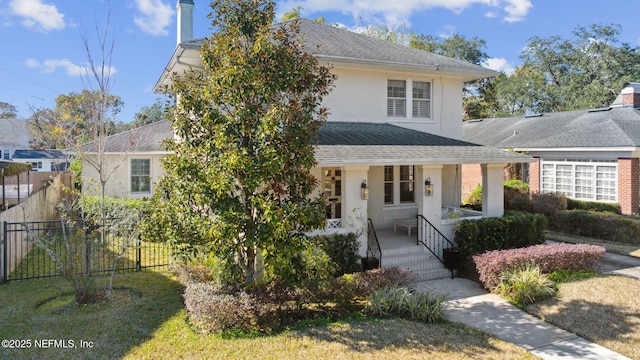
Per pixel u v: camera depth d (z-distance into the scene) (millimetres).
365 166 11680
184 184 7633
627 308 8750
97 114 11211
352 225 11508
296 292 8078
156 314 8180
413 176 16344
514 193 20094
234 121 7617
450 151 13469
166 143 8406
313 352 6637
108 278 10570
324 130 14195
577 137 20641
